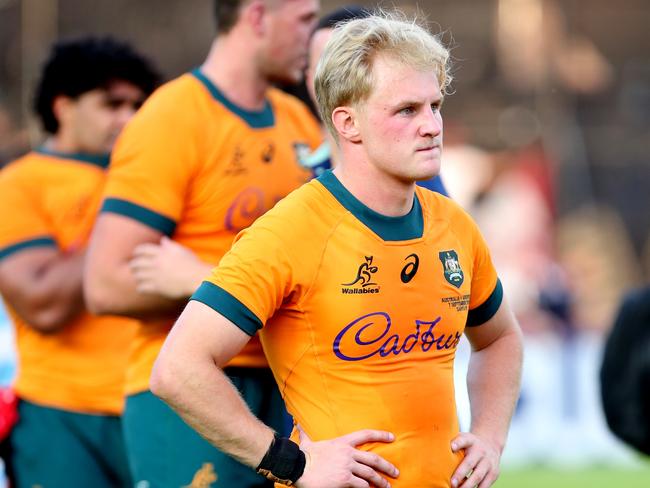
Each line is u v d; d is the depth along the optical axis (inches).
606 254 1883.6
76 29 2144.4
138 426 554.3
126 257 541.0
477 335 466.6
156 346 553.0
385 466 401.7
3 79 2050.9
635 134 2100.1
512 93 2143.2
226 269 404.8
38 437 689.0
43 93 718.5
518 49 2174.0
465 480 422.0
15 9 2091.5
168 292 531.2
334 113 412.2
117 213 544.4
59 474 687.1
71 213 708.0
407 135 397.7
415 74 397.1
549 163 2010.3
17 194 700.0
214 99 558.3
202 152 549.3
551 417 1214.9
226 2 562.9
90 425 689.6
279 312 415.5
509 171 1946.4
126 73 711.7
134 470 562.6
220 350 400.8
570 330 1518.2
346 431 406.9
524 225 1856.5
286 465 401.7
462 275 430.9
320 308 406.0
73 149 719.7
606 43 2224.4
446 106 2130.9
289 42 569.0
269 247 402.3
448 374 426.6
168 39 2175.2
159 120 546.9
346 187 415.8
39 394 688.4
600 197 2037.4
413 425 410.6
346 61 403.5
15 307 683.4
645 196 2042.3
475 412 452.8
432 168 398.9
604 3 2215.8
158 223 542.3
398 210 416.5
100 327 689.0
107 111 709.9
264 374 542.9
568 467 1203.9
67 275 674.2
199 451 534.9
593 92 2154.3
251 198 561.6
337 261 406.6
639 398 611.2
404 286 412.8
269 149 571.2
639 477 1142.3
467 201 1904.5
